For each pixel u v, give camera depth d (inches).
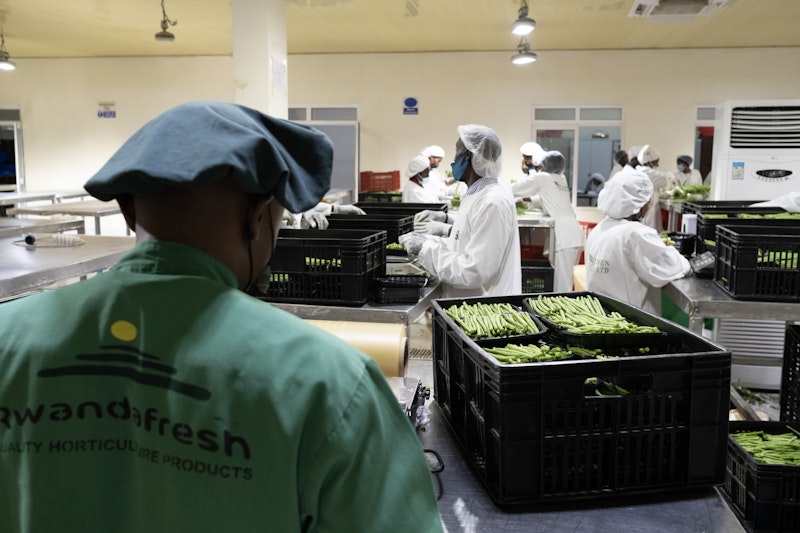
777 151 201.5
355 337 75.1
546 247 248.7
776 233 108.9
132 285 25.5
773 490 72.4
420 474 27.2
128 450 25.2
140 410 24.5
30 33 302.5
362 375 25.4
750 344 143.6
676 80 338.3
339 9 250.4
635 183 118.5
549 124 352.5
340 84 362.3
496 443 50.1
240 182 24.7
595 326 68.2
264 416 23.3
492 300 82.1
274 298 94.1
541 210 260.2
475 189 113.7
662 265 116.2
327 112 366.0
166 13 257.1
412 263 115.6
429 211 148.9
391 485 25.6
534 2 240.2
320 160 29.1
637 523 48.0
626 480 51.3
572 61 344.2
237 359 23.9
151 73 376.5
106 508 25.3
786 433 88.1
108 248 101.4
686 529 47.2
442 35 304.5
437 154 303.0
